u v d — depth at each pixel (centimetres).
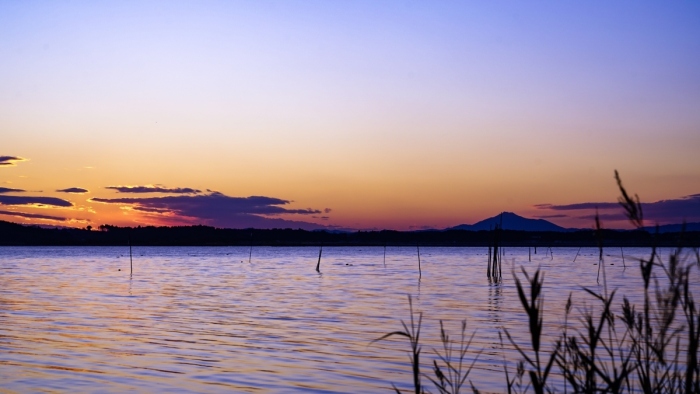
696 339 525
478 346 1967
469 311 3109
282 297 4078
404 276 6519
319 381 1566
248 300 3866
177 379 1603
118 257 14600
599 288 4506
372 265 9675
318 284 5372
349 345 2088
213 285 5312
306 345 2103
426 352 1905
